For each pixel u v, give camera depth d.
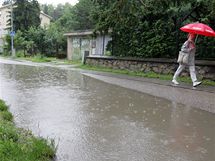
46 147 4.39
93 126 6.06
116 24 16.78
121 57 17.84
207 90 10.29
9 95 9.10
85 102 8.38
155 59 15.40
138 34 16.84
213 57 13.95
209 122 6.45
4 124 5.25
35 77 14.09
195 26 11.36
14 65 22.20
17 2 50.53
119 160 4.40
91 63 20.98
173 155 4.63
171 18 15.30
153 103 8.37
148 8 15.70
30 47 38.94
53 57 38.03
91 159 4.41
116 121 6.47
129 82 12.70
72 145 4.96
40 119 6.47
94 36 20.53
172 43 15.20
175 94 9.62
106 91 10.35
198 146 5.03
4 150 3.98
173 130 5.88
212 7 12.86
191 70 11.34
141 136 5.49
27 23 51.12
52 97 8.99
